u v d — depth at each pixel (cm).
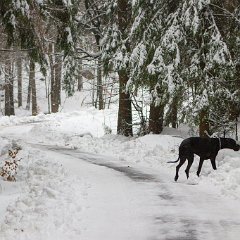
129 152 1780
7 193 1002
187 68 1598
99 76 2872
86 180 1174
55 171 1270
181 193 1039
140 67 1806
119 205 913
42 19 1363
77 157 1661
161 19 1809
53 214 819
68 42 1429
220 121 1625
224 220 810
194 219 816
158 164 1506
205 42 1584
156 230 749
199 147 1230
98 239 701
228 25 1631
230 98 1577
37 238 692
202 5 1561
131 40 1958
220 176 1179
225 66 1514
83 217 820
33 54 1354
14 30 1278
